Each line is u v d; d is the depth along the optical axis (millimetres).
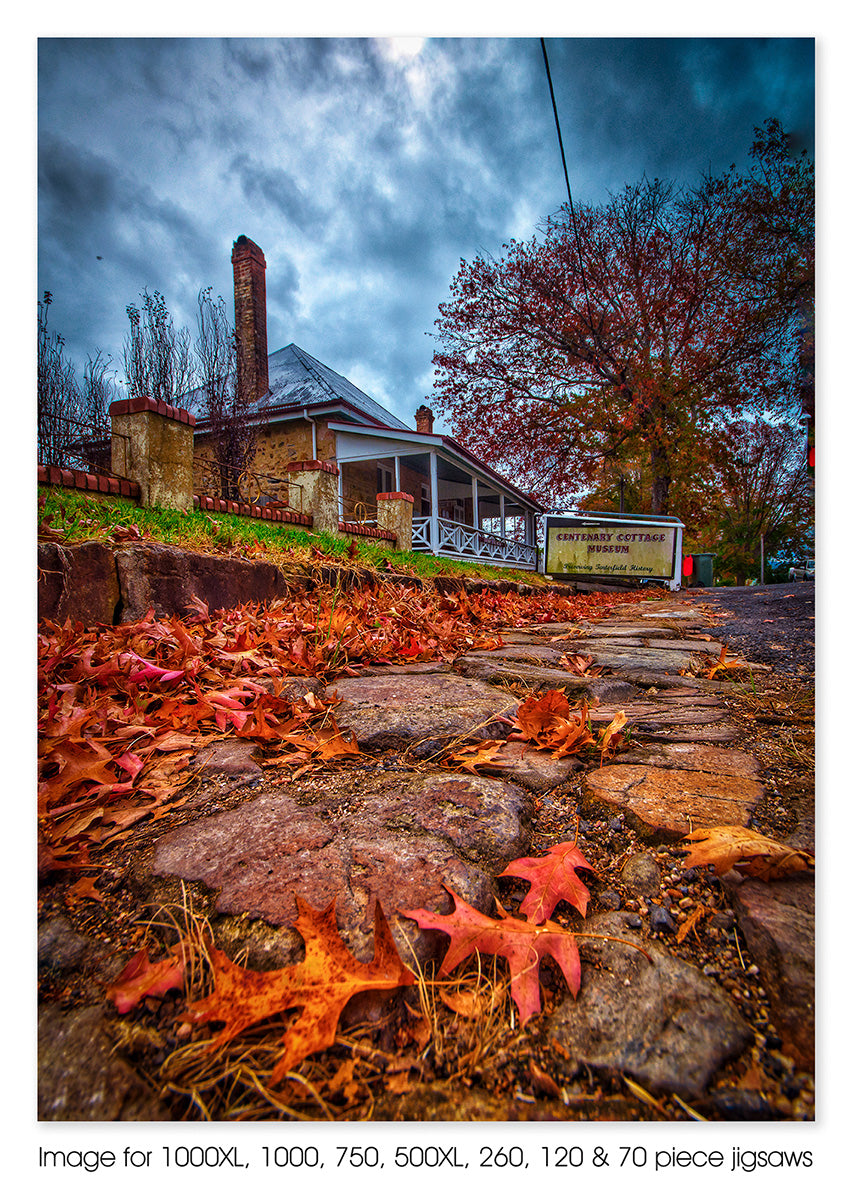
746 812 1004
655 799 1070
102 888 843
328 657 2236
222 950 700
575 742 1360
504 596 5969
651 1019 616
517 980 646
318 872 828
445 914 743
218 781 1183
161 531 3008
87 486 3355
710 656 2557
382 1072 581
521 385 18281
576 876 818
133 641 1935
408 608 3400
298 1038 571
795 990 632
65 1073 575
